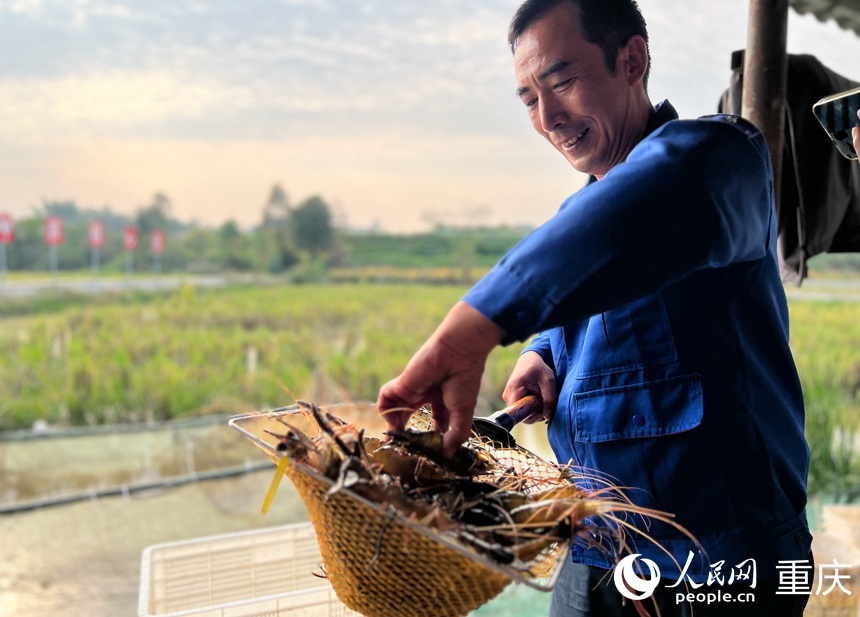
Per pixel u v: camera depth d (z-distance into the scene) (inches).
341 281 1173.1
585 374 65.5
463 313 48.2
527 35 64.5
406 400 50.3
